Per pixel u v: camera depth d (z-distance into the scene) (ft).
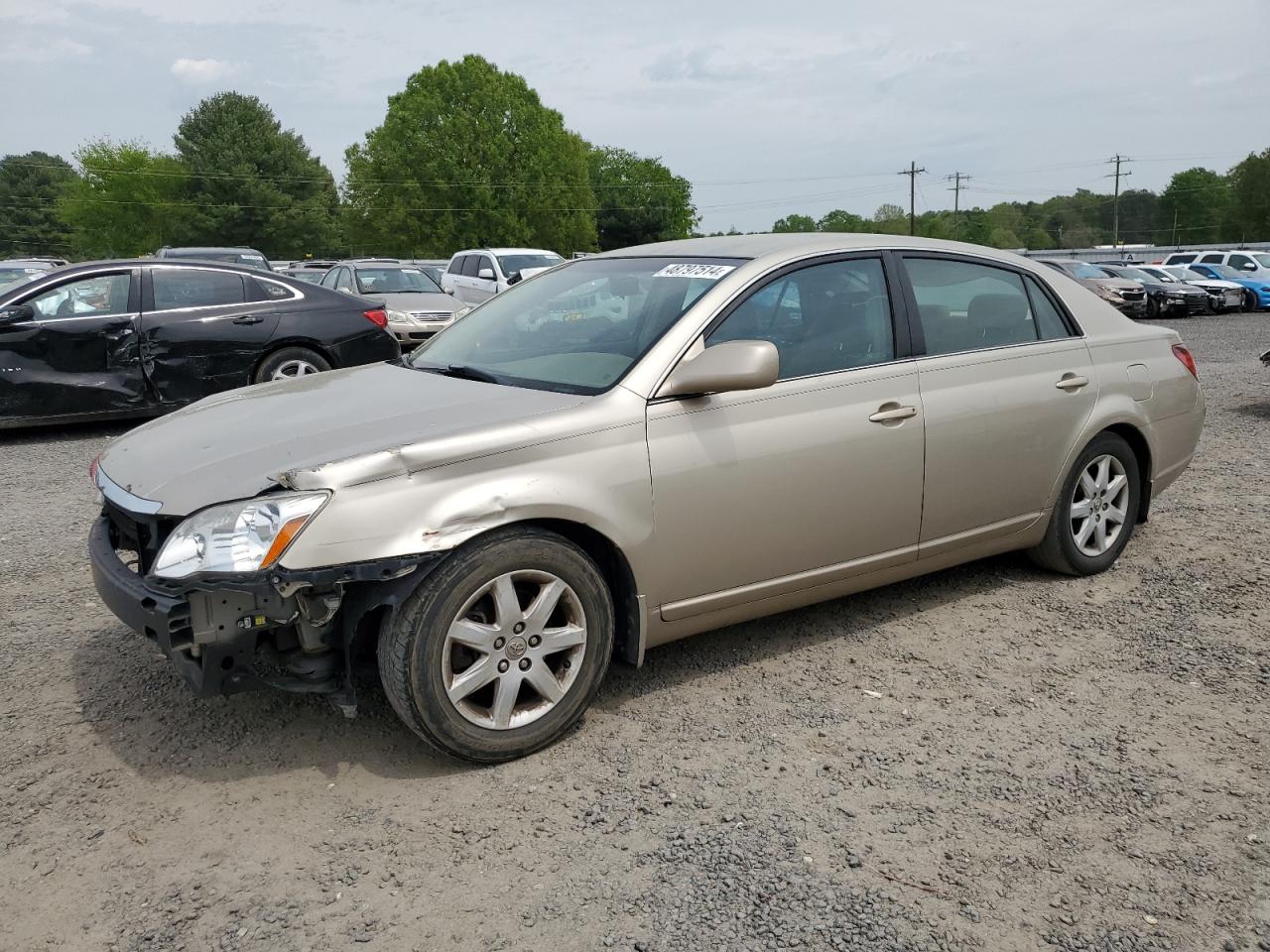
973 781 10.01
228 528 9.19
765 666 12.75
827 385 12.23
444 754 10.21
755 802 9.65
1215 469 23.53
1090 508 15.56
